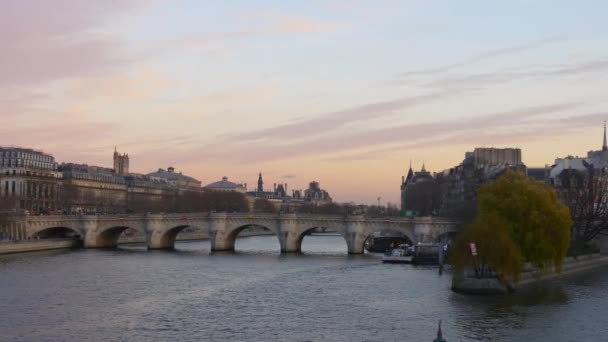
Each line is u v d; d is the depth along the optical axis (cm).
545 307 12450
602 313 11944
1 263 19750
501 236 13788
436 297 13488
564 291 14400
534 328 10788
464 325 10950
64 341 9919
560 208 15462
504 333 10444
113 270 18250
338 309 12275
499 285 13712
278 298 13488
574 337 10250
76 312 11994
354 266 19650
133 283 15600
